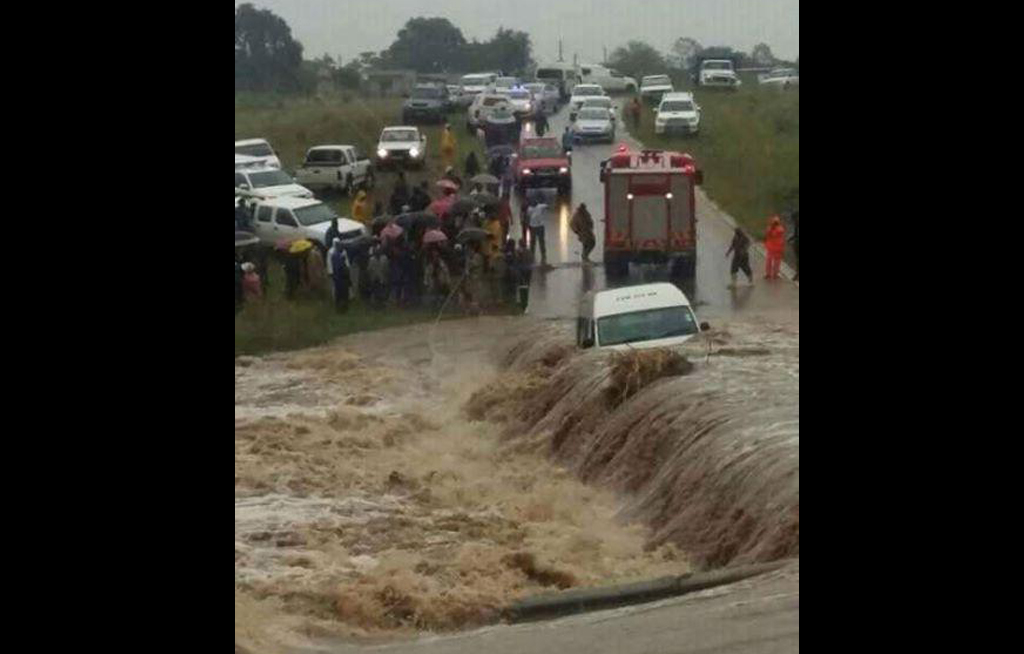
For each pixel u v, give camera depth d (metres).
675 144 115.62
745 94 128.50
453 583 44.28
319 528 52.62
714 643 33.66
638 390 60.31
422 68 134.12
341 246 84.75
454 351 79.75
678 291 66.12
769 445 48.00
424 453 65.75
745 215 98.75
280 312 84.56
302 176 109.06
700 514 48.22
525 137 105.00
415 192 89.81
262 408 73.12
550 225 100.25
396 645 38.66
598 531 51.38
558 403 65.19
